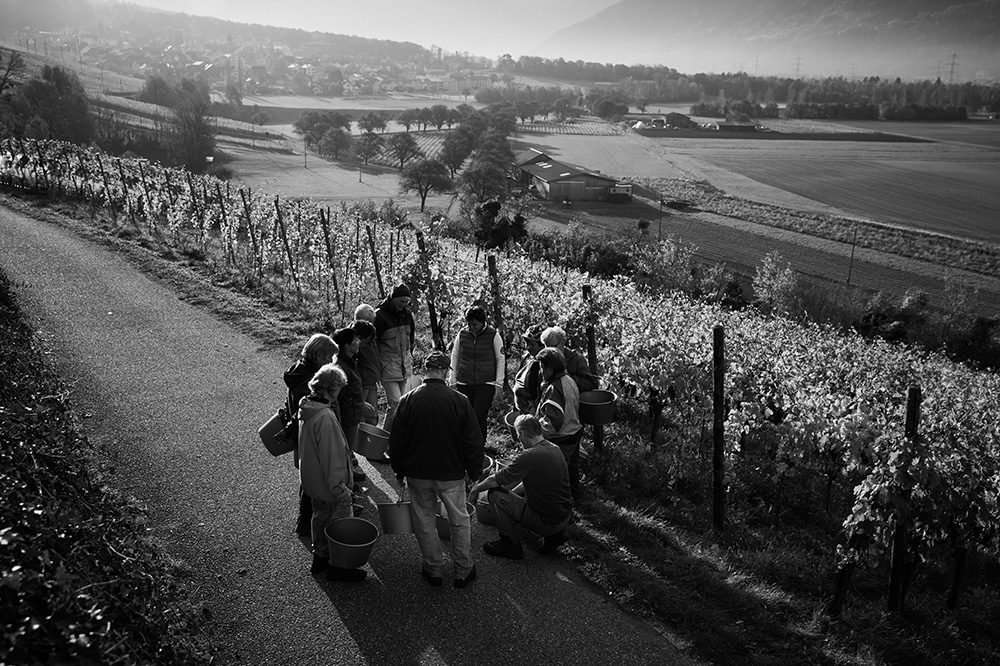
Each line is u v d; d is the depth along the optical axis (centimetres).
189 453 924
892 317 5956
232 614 648
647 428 1270
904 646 756
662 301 2108
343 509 702
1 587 431
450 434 686
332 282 1838
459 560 710
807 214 11231
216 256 2047
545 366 854
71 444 812
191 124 13712
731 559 848
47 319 1380
